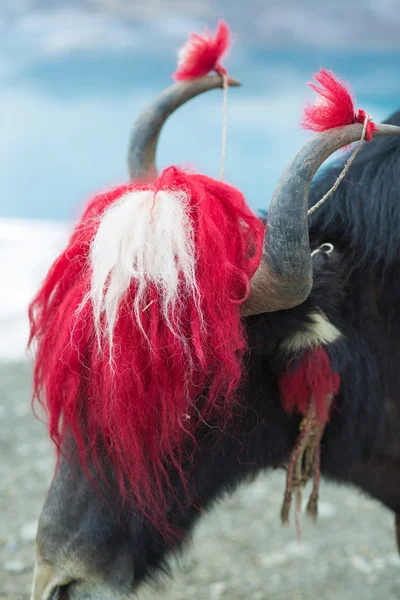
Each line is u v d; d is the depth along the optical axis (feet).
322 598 8.38
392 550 9.45
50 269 4.58
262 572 8.87
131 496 4.49
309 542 9.61
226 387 4.36
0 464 11.63
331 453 5.35
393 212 5.07
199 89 5.82
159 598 8.14
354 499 10.85
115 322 3.99
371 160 5.32
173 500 4.70
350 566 9.04
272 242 4.11
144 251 4.01
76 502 4.53
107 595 4.61
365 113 4.34
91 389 4.22
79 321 4.14
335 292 4.77
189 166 4.75
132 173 5.58
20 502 10.38
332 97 4.29
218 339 4.10
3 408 14.05
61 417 4.80
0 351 17.38
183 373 4.14
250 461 4.94
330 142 4.17
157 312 4.03
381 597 8.41
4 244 23.26
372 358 5.20
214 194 4.42
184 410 4.25
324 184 5.37
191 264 4.04
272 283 4.18
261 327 4.55
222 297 4.12
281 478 11.60
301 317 4.51
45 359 4.51
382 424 5.47
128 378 4.06
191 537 5.11
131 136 5.65
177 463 4.46
